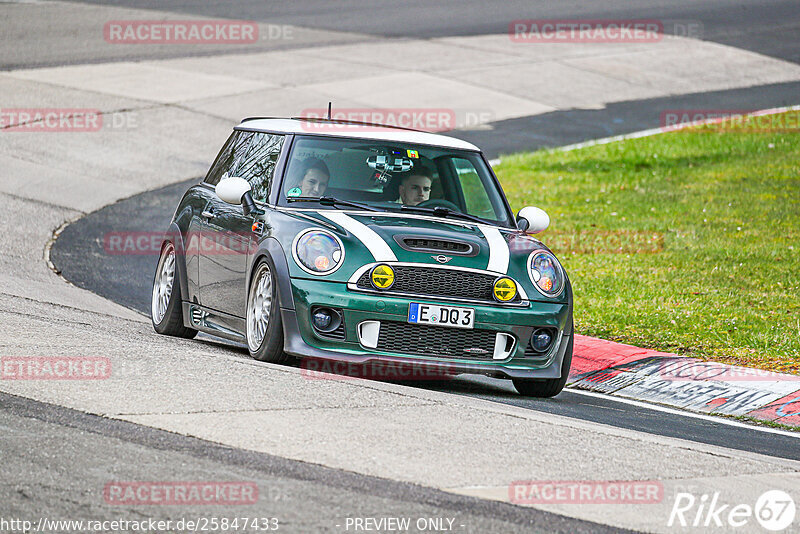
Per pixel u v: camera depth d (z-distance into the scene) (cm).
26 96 7775
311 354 2433
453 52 10456
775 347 3231
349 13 12088
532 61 10300
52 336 2544
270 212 2667
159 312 3206
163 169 6506
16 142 6594
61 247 4628
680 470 1861
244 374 2267
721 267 4356
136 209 5600
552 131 8031
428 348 2488
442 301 2475
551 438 1988
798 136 7594
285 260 2497
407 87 8969
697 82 9906
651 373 3005
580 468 1802
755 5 13362
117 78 8600
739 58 10862
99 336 2619
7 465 1591
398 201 2766
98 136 7019
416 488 1612
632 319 3556
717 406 2775
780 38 11762
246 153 3025
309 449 1758
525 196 6016
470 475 1702
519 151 7356
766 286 4069
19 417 1839
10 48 9319
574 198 5962
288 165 2780
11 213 5122
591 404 2677
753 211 5488
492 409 2208
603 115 8606
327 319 2461
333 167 2788
